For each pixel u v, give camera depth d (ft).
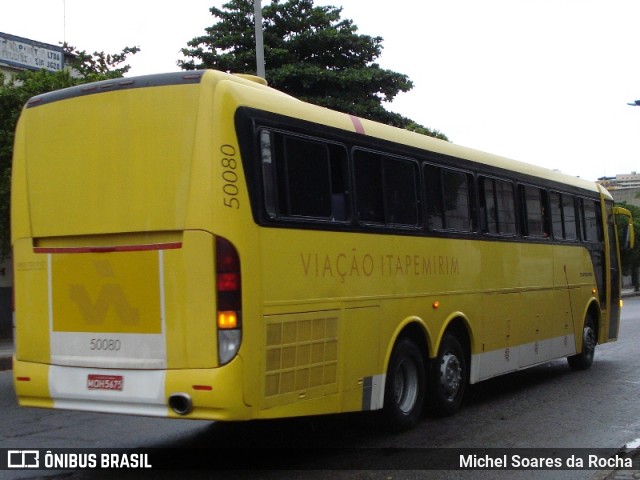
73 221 21.16
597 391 36.99
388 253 25.73
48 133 21.86
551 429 28.19
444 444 25.67
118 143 20.68
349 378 23.41
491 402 33.94
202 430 28.04
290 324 20.90
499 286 33.55
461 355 30.73
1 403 34.45
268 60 81.61
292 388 20.95
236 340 19.21
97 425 29.12
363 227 24.49
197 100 19.88
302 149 22.21
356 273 23.93
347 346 23.32
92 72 67.67
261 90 21.48
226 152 19.63
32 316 21.80
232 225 19.42
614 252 48.70
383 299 25.27
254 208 20.01
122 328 20.27
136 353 20.08
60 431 27.99
